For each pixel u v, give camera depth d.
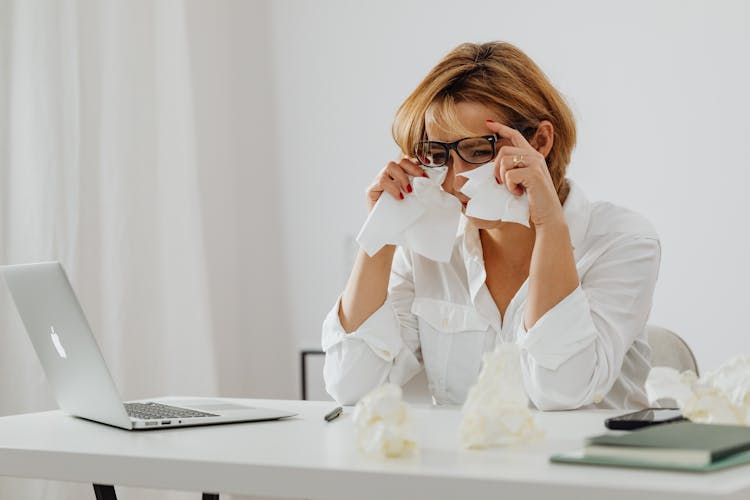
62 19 2.70
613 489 0.77
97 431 1.25
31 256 2.56
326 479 0.90
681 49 3.28
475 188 1.41
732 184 3.21
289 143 3.82
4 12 2.54
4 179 2.52
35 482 2.46
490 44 1.61
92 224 2.79
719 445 0.84
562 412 1.31
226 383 3.54
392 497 0.87
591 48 3.41
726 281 3.23
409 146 1.53
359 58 3.72
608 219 1.61
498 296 1.67
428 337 1.71
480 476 0.83
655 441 0.86
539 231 1.40
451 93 1.53
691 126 3.27
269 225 3.83
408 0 3.65
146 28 3.04
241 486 0.96
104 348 2.83
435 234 1.49
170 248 3.08
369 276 1.60
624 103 3.37
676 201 3.30
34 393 2.49
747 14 3.19
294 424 1.26
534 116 1.55
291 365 3.81
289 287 3.82
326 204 3.77
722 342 3.24
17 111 2.56
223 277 3.56
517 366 1.02
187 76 3.19
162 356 3.00
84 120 2.78
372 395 0.96
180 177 3.13
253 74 3.80
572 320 1.37
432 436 1.08
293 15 3.82
